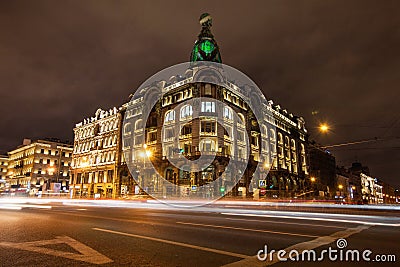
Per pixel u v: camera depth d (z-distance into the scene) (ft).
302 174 229.66
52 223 32.48
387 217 45.80
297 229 28.96
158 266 15.39
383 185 582.76
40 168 265.54
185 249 19.19
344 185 333.62
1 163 330.54
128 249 19.10
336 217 43.39
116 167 186.80
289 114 241.96
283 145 213.87
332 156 310.24
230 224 32.24
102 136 208.95
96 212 49.49
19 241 21.68
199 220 36.42
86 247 19.65
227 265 15.55
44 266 15.33
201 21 175.01
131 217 40.11
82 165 217.97
